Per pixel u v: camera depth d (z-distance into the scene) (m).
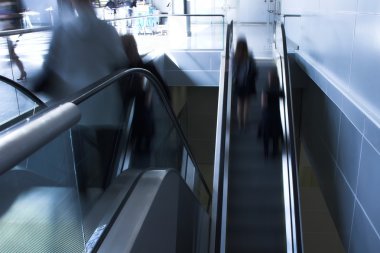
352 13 4.36
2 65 4.62
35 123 1.07
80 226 2.01
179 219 3.33
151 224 2.49
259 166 4.90
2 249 1.37
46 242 1.65
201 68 9.58
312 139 7.21
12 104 3.92
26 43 4.64
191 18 10.17
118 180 2.88
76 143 3.31
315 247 10.32
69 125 1.24
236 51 7.09
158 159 5.49
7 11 6.91
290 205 3.92
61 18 4.64
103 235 2.16
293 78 8.38
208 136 12.67
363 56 3.96
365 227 3.79
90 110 3.72
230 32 7.81
